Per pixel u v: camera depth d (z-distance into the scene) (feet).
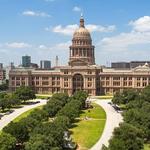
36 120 581.53
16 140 483.92
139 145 449.48
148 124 545.03
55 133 474.49
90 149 499.10
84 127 654.12
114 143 425.69
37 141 433.89
